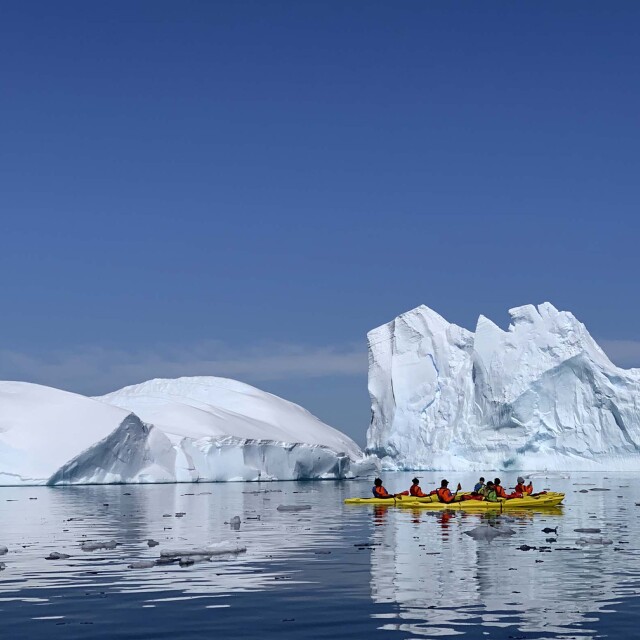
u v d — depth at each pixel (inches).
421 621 542.0
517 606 583.8
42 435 2662.4
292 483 2970.0
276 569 754.2
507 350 3747.5
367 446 4306.1
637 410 3540.8
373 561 805.2
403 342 4256.9
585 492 2068.2
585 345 3659.0
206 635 510.9
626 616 550.6
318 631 518.3
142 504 1705.2
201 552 847.7
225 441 3043.8
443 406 3961.6
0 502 1795.0
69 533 1101.7
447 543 954.1
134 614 567.2
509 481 2800.2
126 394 4055.1
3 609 585.9
